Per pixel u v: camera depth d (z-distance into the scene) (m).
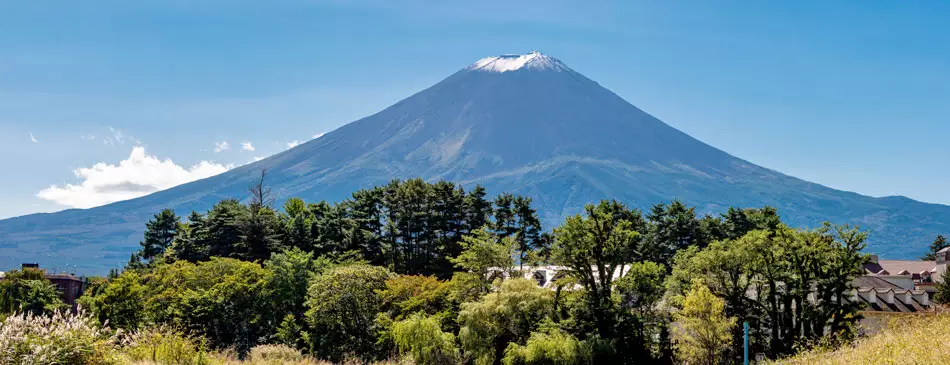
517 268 69.00
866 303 66.88
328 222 104.00
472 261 67.56
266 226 95.75
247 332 64.00
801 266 59.94
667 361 60.16
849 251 58.50
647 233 101.31
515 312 58.66
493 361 56.69
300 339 62.78
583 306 61.19
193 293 62.03
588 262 64.31
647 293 62.16
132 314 62.41
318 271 74.75
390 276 67.88
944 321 30.91
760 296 63.59
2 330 25.00
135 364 29.59
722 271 62.72
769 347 59.16
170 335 33.56
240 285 64.44
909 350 24.19
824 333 59.06
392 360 55.12
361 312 60.56
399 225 101.44
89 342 26.67
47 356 24.72
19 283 84.00
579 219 64.31
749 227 100.88
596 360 56.94
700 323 50.06
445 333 56.91
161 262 95.19
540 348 54.03
